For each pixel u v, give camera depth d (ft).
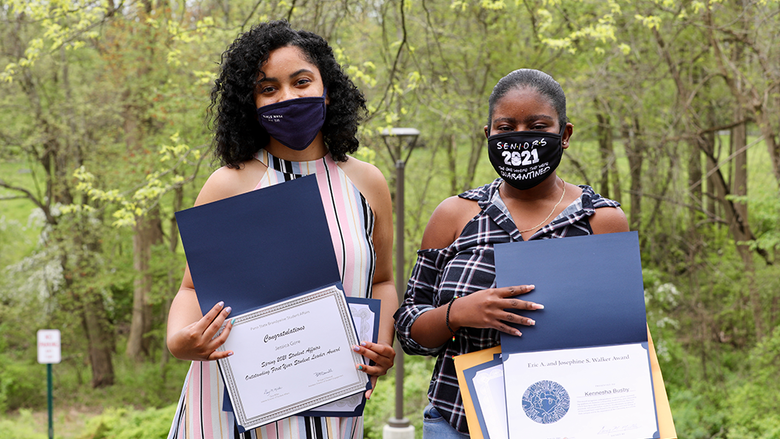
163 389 67.05
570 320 5.80
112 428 39.32
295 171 6.91
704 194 44.68
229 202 6.22
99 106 55.16
